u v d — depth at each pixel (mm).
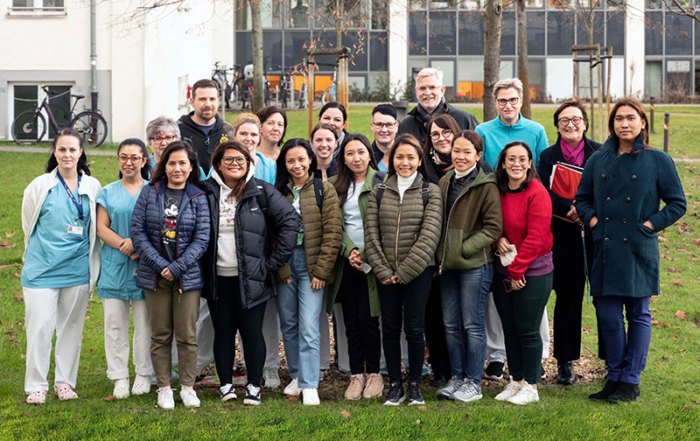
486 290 5750
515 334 5762
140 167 5793
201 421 5273
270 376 6223
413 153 5652
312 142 6176
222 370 5719
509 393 5797
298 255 5840
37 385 5699
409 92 33219
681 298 8789
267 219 5699
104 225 5750
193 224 5543
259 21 17656
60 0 18266
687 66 33812
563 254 6086
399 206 5680
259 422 5246
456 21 33531
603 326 5824
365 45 33125
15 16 18266
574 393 5953
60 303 5797
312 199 5820
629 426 5168
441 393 5797
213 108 6691
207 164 6703
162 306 5578
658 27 33344
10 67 18375
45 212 5668
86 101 18516
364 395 5891
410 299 5652
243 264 5551
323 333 6363
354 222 5867
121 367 5777
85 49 18359
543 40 33750
